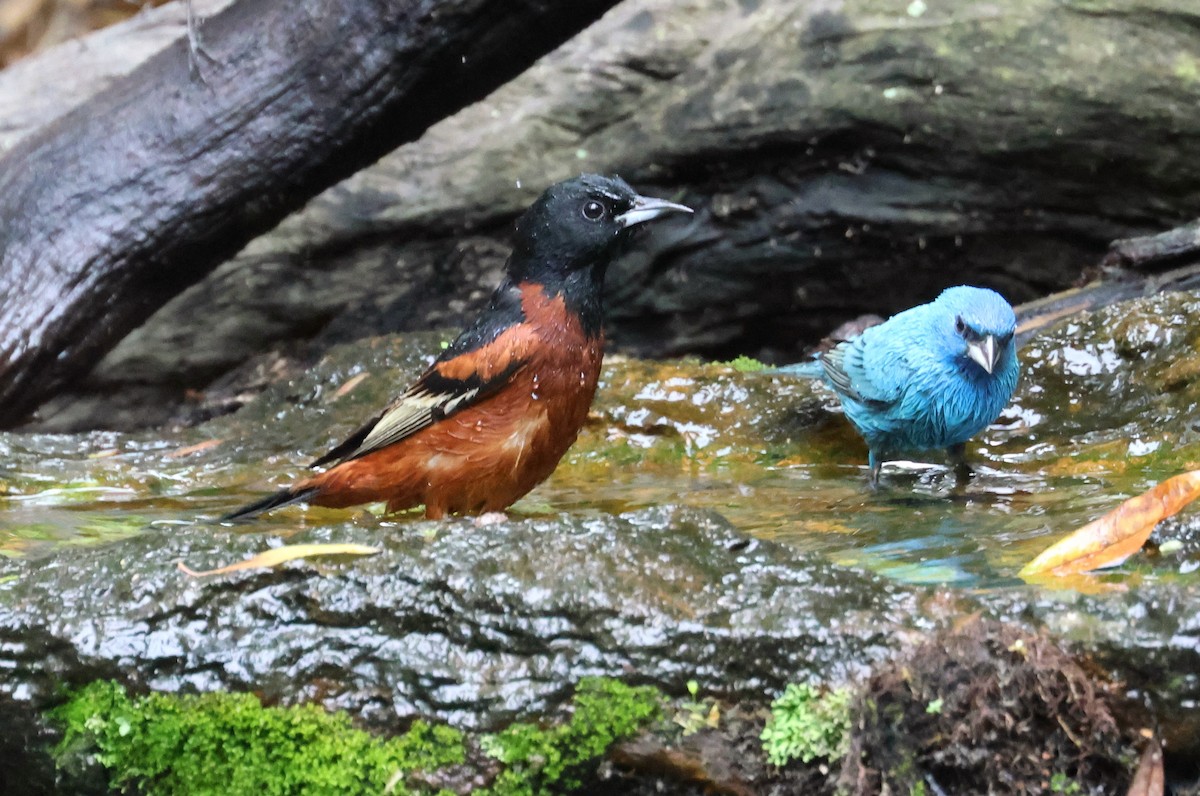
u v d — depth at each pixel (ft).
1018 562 20.10
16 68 50.14
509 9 34.17
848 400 30.73
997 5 40.86
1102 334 32.65
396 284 47.16
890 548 21.85
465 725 16.81
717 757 16.52
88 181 36.86
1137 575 18.26
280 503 26.02
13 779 18.03
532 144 45.42
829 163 43.45
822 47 42.32
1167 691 16.06
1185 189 41.06
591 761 16.75
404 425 25.22
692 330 47.37
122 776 17.63
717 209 44.83
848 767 16.06
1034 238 43.32
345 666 17.22
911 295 45.55
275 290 46.70
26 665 17.40
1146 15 40.01
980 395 28.94
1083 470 29.37
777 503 27.84
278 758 17.35
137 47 49.60
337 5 35.04
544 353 24.70
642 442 33.91
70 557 18.66
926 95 41.42
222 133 36.40
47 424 46.01
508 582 17.11
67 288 37.04
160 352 46.78
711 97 43.57
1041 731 16.44
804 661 16.29
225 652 17.29
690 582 17.29
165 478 32.91
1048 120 40.78
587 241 24.88
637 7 44.50
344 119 36.32
